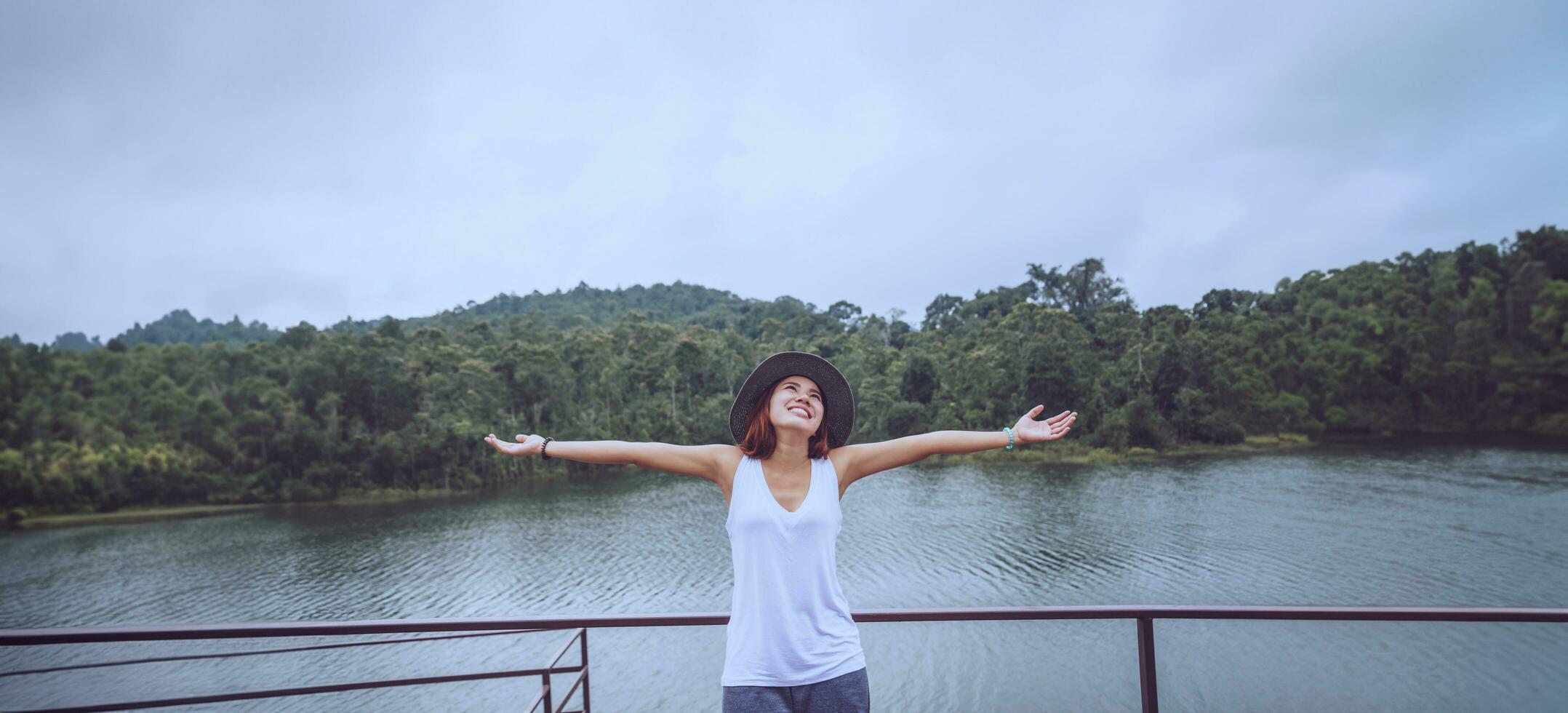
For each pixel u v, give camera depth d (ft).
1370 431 286.05
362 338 297.74
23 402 261.85
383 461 254.68
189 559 167.94
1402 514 148.97
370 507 232.73
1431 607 8.51
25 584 152.05
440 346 332.80
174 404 263.08
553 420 298.56
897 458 7.81
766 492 7.13
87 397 279.49
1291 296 330.95
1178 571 116.98
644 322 417.28
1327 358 294.05
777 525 6.89
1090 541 137.90
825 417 7.70
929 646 86.12
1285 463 224.94
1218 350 287.69
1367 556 120.26
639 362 345.51
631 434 297.33
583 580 131.95
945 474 226.58
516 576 136.36
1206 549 128.67
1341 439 277.44
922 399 288.71
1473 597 100.42
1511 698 60.44
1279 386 289.33
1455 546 123.95
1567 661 65.82
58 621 125.59
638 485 254.27
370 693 83.10
